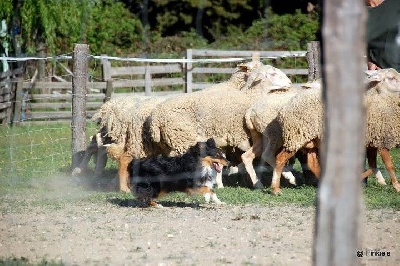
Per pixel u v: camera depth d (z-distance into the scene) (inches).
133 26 1528.1
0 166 714.2
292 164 623.8
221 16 1630.2
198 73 1238.9
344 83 198.8
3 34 1342.3
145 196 506.9
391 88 563.8
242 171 632.4
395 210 494.3
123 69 1210.6
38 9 1337.4
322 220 202.2
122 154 595.2
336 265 200.5
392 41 633.6
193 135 583.2
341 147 199.8
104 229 434.9
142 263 355.9
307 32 1438.2
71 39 1418.6
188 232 426.3
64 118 1089.4
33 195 566.6
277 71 601.6
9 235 419.5
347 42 198.4
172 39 1510.8
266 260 361.1
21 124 1049.5
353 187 199.6
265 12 1576.0
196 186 517.3
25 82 1120.2
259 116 581.6
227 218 467.5
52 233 424.5
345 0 198.1
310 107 553.0
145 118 589.0
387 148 574.6
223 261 358.6
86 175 663.1
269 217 470.6
